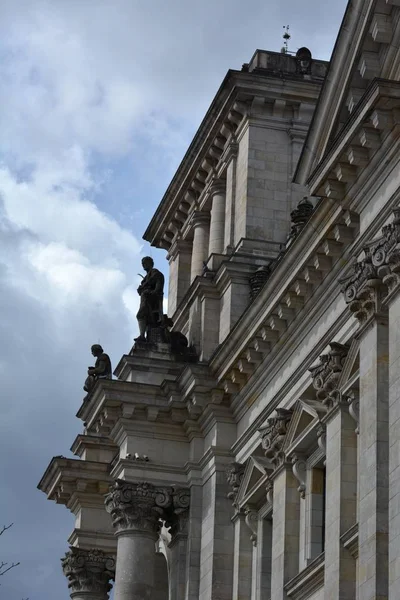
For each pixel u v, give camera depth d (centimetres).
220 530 8256
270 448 7700
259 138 8981
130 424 8631
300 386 7525
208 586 8181
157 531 8594
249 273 8631
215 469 8350
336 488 6750
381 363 6206
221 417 8419
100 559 9731
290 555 7456
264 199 8850
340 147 6391
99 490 9775
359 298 6328
